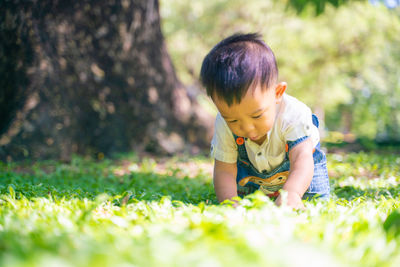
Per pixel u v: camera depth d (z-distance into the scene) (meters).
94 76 7.25
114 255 1.23
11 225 1.82
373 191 3.68
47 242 1.42
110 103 7.41
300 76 18.61
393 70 21.95
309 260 1.21
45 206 2.36
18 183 3.81
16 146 6.31
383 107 23.25
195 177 5.12
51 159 6.52
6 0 6.34
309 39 16.69
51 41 6.78
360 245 1.50
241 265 1.17
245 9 17.61
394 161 6.42
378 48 17.66
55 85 6.75
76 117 6.97
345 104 27.91
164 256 1.19
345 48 17.44
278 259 1.20
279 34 16.61
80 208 2.39
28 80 6.53
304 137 2.90
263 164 3.16
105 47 7.39
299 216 2.07
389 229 1.82
